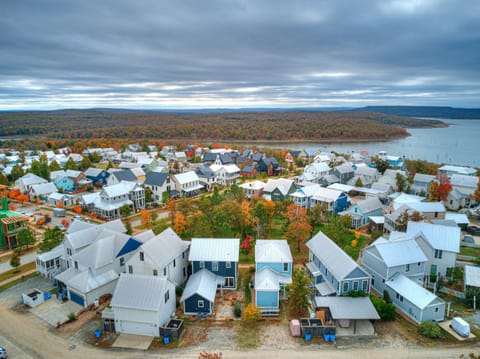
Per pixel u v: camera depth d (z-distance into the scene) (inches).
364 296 1473.9
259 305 1509.6
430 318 1395.2
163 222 2369.6
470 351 1229.7
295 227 2145.7
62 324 1395.2
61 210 2915.8
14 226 2236.7
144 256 1585.9
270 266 1652.3
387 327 1380.4
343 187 3339.1
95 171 4128.9
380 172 4532.5
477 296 1515.7
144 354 1221.1
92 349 1248.2
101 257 1642.5
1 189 3481.8
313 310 1503.4
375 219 2527.1
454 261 1740.9
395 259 1614.2
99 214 2928.2
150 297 1328.7
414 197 2920.8
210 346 1266.0
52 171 4360.2
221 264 1669.5
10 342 1283.2
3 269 1904.5
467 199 3048.7
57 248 1920.5
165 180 3410.4
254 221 2340.1
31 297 1533.0
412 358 1195.3
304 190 3105.3
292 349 1249.4
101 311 1486.2
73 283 1539.1
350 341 1291.8
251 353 1226.6
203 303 1465.3
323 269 1679.4
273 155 6097.4
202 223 2118.6
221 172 4352.9
